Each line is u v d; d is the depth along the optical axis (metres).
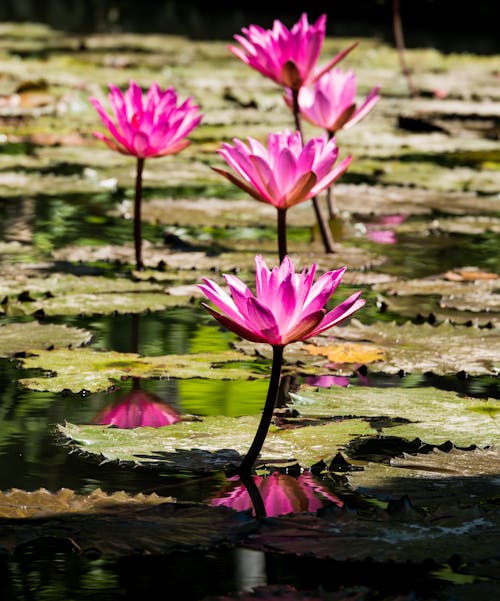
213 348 5.00
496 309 5.79
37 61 19.41
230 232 8.21
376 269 6.89
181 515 2.92
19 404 4.09
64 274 6.45
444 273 6.77
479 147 12.03
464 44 25.56
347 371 4.66
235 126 13.34
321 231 7.35
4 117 14.09
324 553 2.65
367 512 2.96
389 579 2.64
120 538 2.74
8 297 5.80
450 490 3.16
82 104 14.93
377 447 3.70
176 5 34.34
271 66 6.50
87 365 4.59
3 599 2.54
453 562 2.64
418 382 4.50
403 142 12.47
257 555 2.81
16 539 2.71
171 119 6.20
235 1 31.92
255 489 3.26
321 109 6.60
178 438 3.71
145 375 4.48
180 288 6.14
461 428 3.83
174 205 8.80
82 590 2.60
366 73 19.34
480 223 8.36
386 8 28.67
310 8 29.75
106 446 3.59
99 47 23.61
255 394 4.30
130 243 7.49
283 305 3.29
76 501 3.01
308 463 3.49
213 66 20.61
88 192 9.48
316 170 4.74
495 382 4.52
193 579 2.66
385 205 8.98
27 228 7.90
